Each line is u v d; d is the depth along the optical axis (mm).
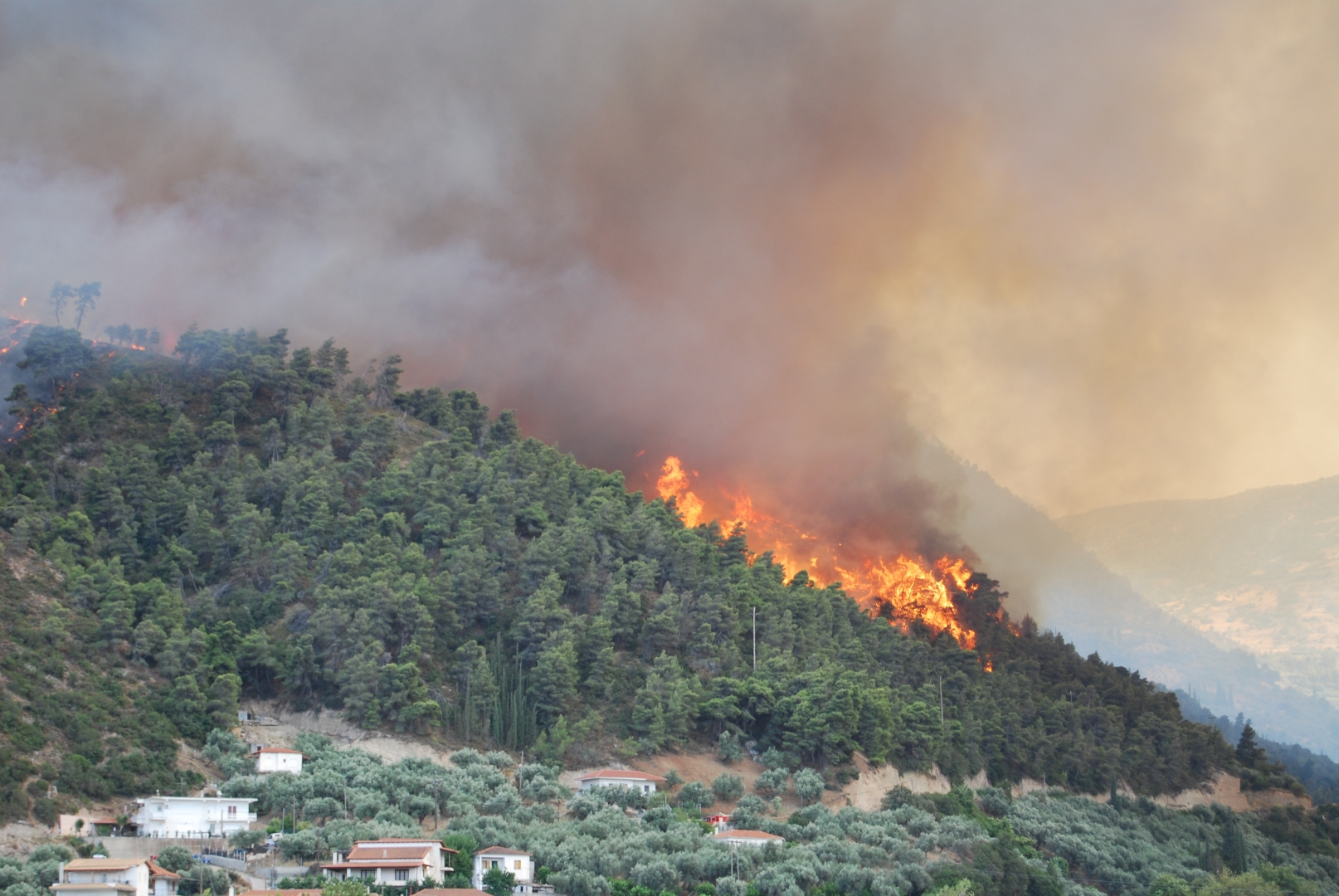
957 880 174250
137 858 150750
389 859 148375
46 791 162875
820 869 170000
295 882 147000
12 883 132875
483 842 163500
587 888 152250
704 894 159125
